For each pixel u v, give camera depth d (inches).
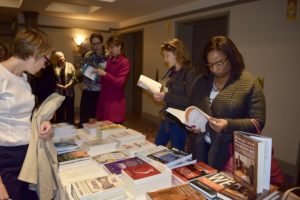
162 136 93.3
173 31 187.5
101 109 101.1
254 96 52.4
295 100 113.3
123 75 97.3
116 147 65.6
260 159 37.3
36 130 48.0
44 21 235.9
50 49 47.4
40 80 146.9
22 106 47.1
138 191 42.6
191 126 56.4
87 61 113.0
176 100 80.7
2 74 44.2
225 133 51.9
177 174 48.2
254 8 127.9
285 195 39.4
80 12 219.3
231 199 38.5
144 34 225.1
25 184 50.0
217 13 149.9
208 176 46.6
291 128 115.6
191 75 79.0
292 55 112.9
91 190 40.0
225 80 56.8
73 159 55.6
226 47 52.9
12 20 268.7
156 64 210.7
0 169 46.9
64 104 169.2
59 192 49.4
